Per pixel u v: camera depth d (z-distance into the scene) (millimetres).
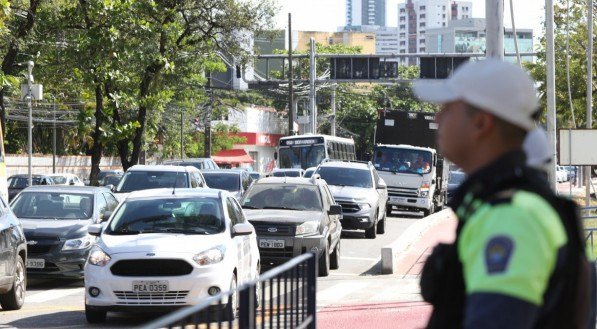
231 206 24578
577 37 79062
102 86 57031
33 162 95500
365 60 101750
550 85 37188
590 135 35938
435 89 4816
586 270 4633
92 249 21906
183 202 23594
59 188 32062
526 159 4668
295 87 120062
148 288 21141
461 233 4547
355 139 167250
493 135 4695
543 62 81688
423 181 64438
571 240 4469
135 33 54281
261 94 163125
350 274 33281
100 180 84312
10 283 23578
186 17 62156
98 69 54094
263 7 63312
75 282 31406
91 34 53312
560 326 4406
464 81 4711
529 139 4801
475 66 4762
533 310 4168
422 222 50344
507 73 4664
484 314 4168
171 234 22484
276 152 77812
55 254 28953
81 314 23672
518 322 4129
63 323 22062
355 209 46250
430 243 43062
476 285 4250
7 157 90812
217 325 7121
